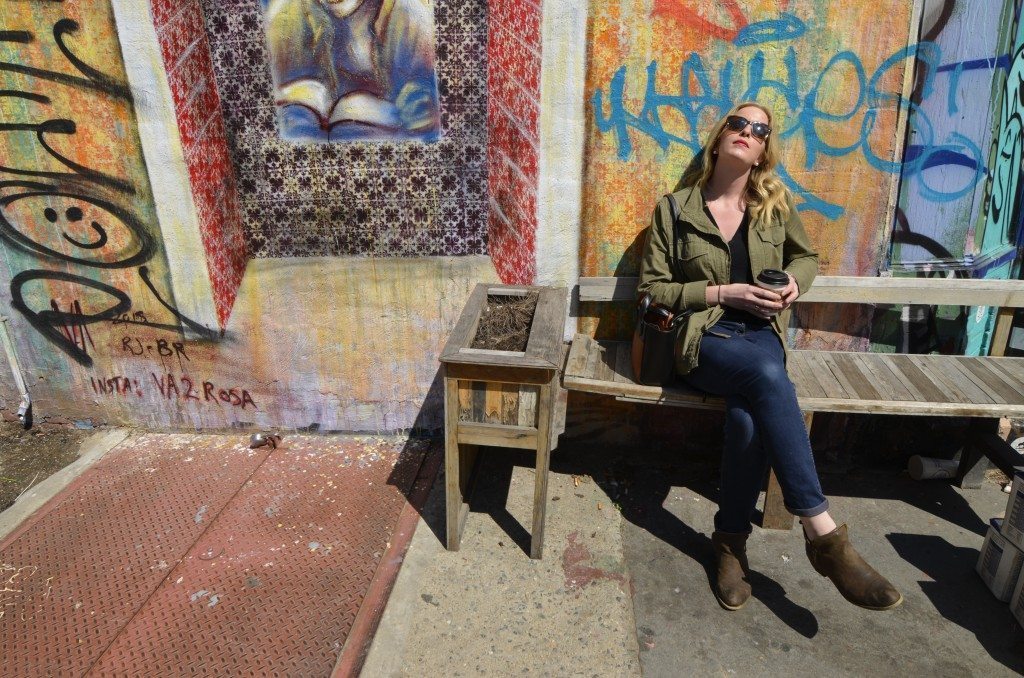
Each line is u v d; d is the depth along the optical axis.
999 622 2.30
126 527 2.77
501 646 2.18
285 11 2.76
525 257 3.04
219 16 2.79
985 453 2.83
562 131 2.82
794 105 2.73
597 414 3.21
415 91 2.85
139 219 3.04
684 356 2.49
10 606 2.37
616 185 2.89
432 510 2.84
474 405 2.39
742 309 2.55
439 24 2.76
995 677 2.10
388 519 2.80
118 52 2.80
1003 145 2.83
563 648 2.18
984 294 2.83
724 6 2.63
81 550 2.64
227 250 3.09
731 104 2.75
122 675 2.09
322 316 3.19
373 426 3.38
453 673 2.08
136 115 2.88
